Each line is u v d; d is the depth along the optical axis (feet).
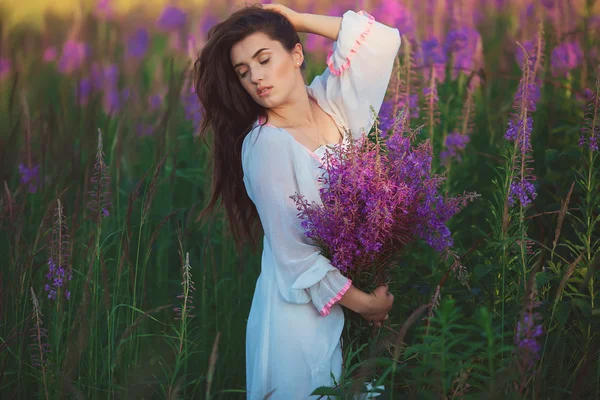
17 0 26.61
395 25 20.93
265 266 11.57
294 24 12.28
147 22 25.90
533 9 21.91
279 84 11.22
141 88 22.34
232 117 12.07
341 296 10.62
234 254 15.92
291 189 10.98
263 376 10.99
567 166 14.93
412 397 10.08
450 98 18.31
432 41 19.76
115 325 14.33
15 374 13.60
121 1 26.35
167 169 18.25
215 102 12.05
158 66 22.40
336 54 12.14
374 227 10.44
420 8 23.17
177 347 13.46
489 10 23.15
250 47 11.16
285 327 10.91
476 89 19.90
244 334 14.87
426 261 14.62
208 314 15.75
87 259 14.74
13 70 23.57
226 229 15.69
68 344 12.53
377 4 21.09
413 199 11.00
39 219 16.87
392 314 14.02
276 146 11.00
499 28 22.84
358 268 10.79
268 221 10.94
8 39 25.07
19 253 14.26
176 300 16.07
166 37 24.82
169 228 17.11
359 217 10.77
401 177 11.00
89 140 18.07
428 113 17.16
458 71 20.17
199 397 14.10
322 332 10.91
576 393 10.87
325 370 10.71
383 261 11.08
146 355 14.33
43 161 17.40
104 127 18.57
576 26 19.94
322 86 12.52
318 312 10.96
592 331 12.00
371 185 10.61
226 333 14.89
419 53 18.98
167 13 24.85
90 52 23.91
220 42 11.28
